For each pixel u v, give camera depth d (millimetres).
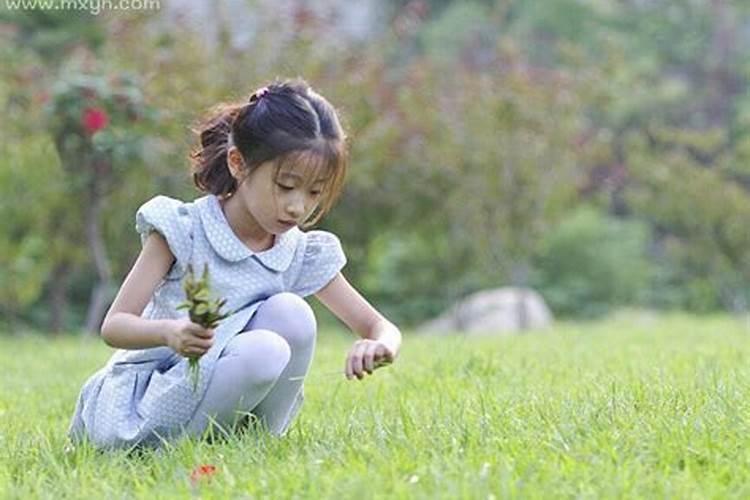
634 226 25656
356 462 3805
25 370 8711
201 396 4344
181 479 3791
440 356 7855
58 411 6195
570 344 9430
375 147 16812
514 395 5555
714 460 3826
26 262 17031
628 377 6113
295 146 4219
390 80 17672
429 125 17344
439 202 17703
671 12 31078
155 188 14805
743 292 23266
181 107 14461
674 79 29906
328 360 8336
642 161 22031
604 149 18812
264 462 3982
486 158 17531
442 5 33969
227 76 15969
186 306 4000
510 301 18469
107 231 15828
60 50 19328
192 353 4090
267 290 4527
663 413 4523
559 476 3613
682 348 8617
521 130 17594
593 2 31391
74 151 13289
